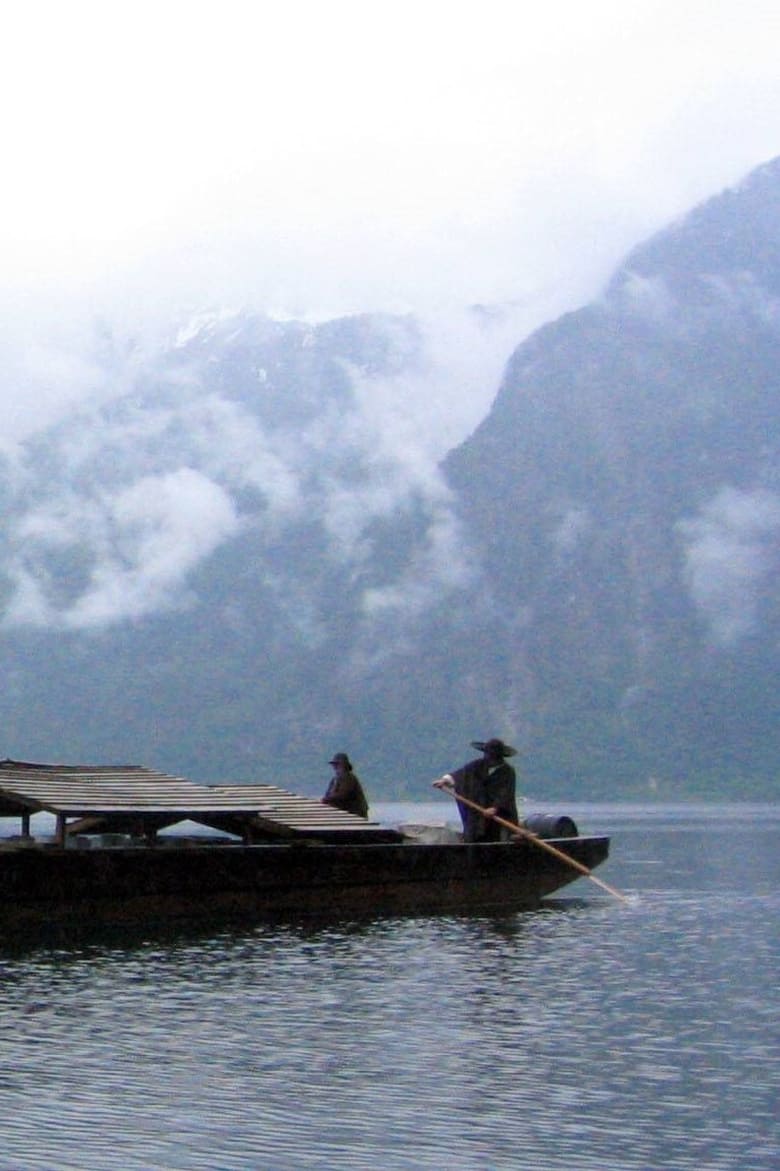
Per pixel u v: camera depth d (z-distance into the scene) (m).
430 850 26.22
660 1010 15.09
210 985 17.06
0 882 20.83
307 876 24.58
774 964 18.80
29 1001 15.87
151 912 22.67
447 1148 9.80
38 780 24.50
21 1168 9.30
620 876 37.62
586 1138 10.05
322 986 16.92
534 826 29.62
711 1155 9.66
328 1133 10.15
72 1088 11.45
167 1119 10.51
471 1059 12.57
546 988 16.75
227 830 27.75
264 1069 12.16
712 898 29.69
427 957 19.62
